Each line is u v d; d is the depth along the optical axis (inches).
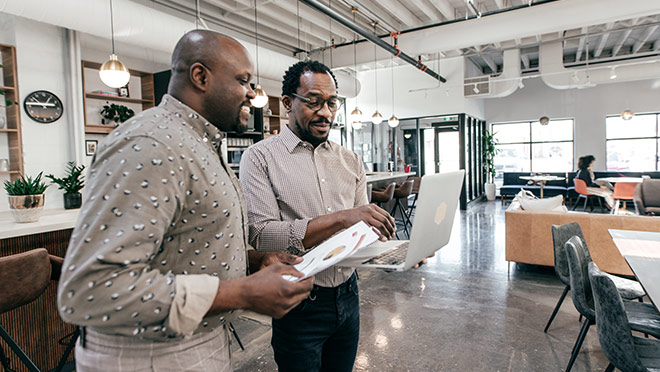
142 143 24.9
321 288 45.8
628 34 307.7
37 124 176.4
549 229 165.0
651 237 105.0
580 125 416.5
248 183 46.3
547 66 327.6
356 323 51.3
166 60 229.8
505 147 460.1
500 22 224.2
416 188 302.4
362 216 40.1
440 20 258.1
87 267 21.8
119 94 214.1
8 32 171.2
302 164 47.4
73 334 85.4
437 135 403.9
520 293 146.5
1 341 87.9
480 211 358.6
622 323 60.6
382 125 414.6
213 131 31.8
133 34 164.4
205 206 28.3
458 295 145.4
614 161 408.2
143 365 27.7
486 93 356.2
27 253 68.0
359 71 422.0
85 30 152.7
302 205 46.5
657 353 64.4
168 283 24.1
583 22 204.8
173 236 27.5
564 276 109.4
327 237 41.9
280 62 248.5
